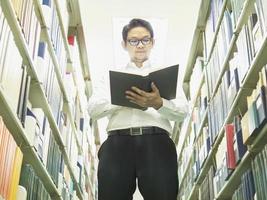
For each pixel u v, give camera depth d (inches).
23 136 82.3
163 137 72.4
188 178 179.6
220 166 113.4
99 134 241.9
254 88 91.9
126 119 73.6
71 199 150.3
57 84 118.3
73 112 147.3
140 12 170.9
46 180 108.6
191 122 171.3
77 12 146.7
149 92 73.3
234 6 101.2
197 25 148.6
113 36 181.6
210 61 133.0
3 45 66.0
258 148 86.4
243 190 91.7
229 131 101.7
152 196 68.2
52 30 106.2
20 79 78.4
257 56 80.4
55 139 123.7
